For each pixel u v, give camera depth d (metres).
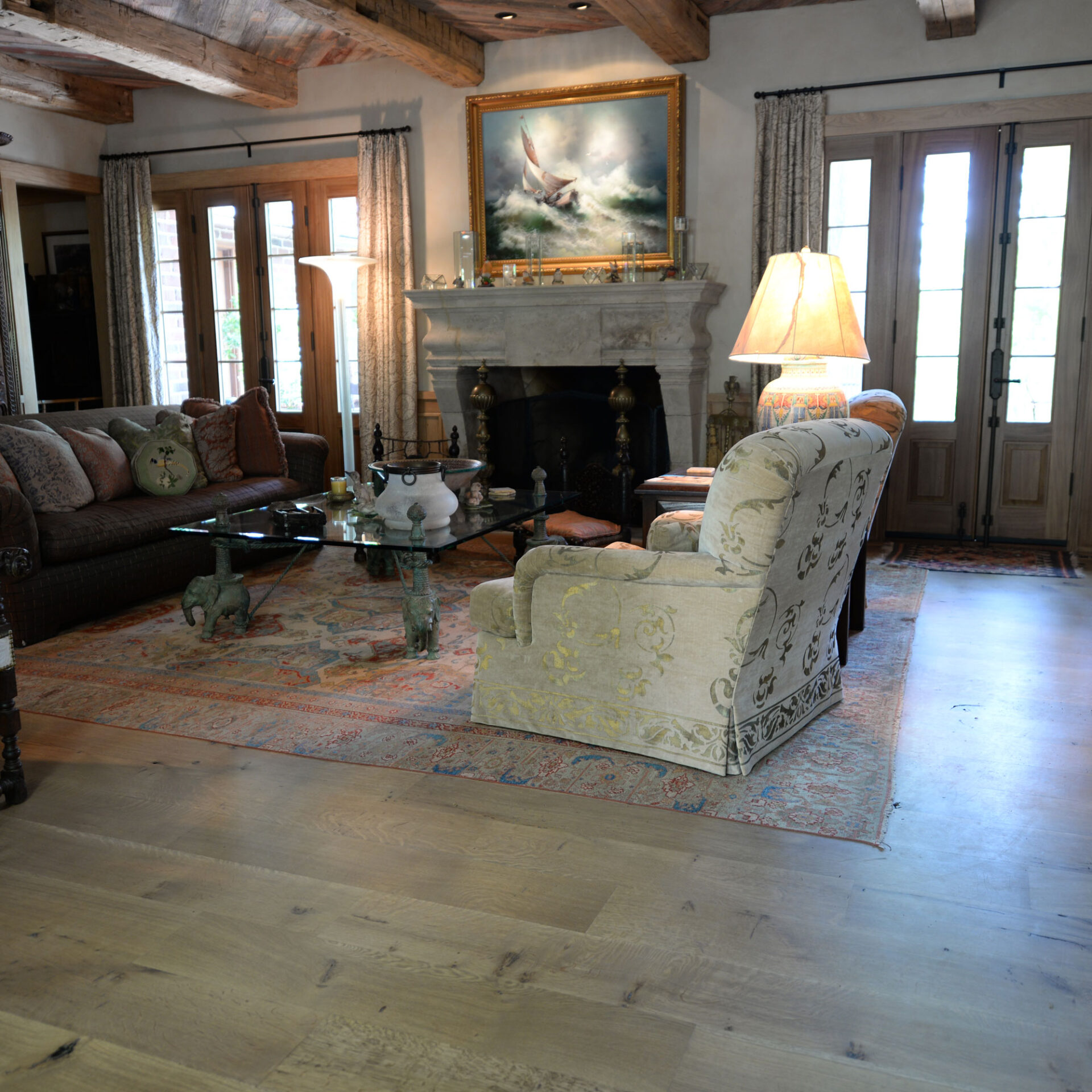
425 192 6.81
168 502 4.95
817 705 3.16
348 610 4.59
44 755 2.99
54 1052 1.72
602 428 6.62
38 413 5.17
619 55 6.15
